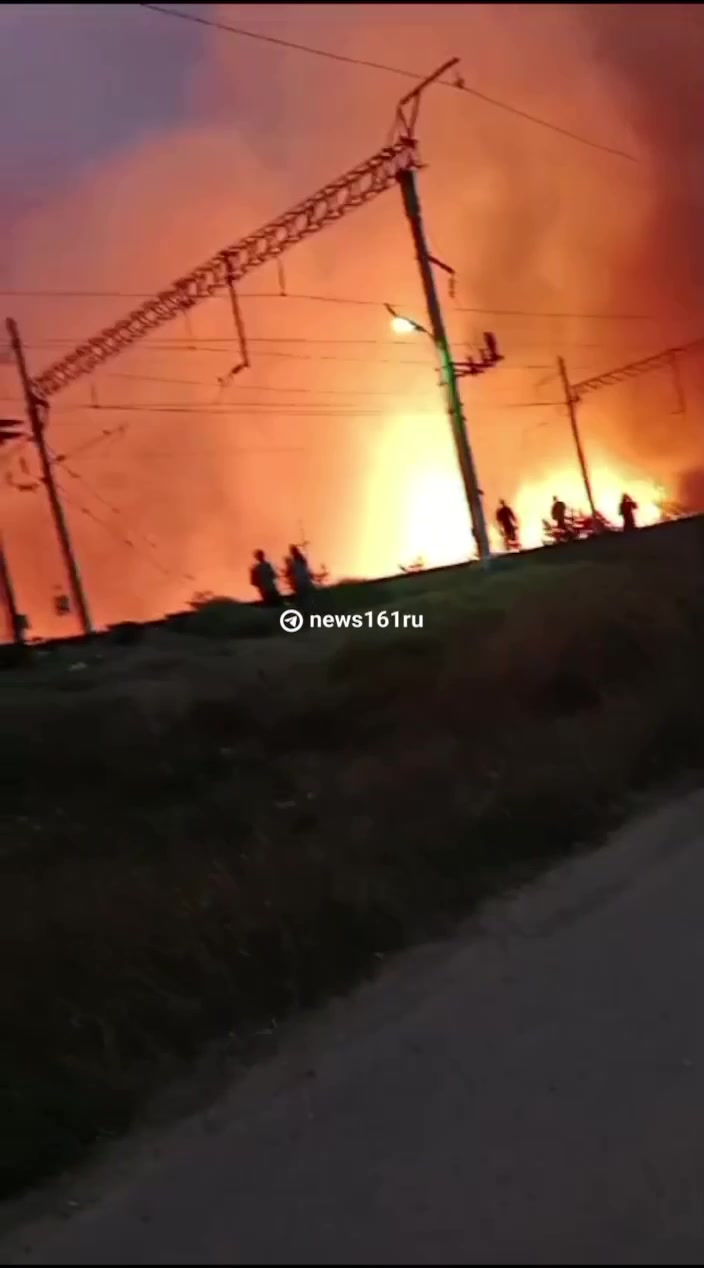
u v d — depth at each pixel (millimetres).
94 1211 3928
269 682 12578
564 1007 5055
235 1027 5426
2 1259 3682
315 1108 4414
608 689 11359
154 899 6715
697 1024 4695
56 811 9375
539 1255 3199
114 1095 4863
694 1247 3217
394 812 8125
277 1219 3539
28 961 5969
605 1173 3660
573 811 8047
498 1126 4023
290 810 8500
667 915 6090
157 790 9828
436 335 19828
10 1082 4918
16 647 18312
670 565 17422
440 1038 4914
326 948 6008
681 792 8789
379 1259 3219
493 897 6844
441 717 10648
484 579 17234
